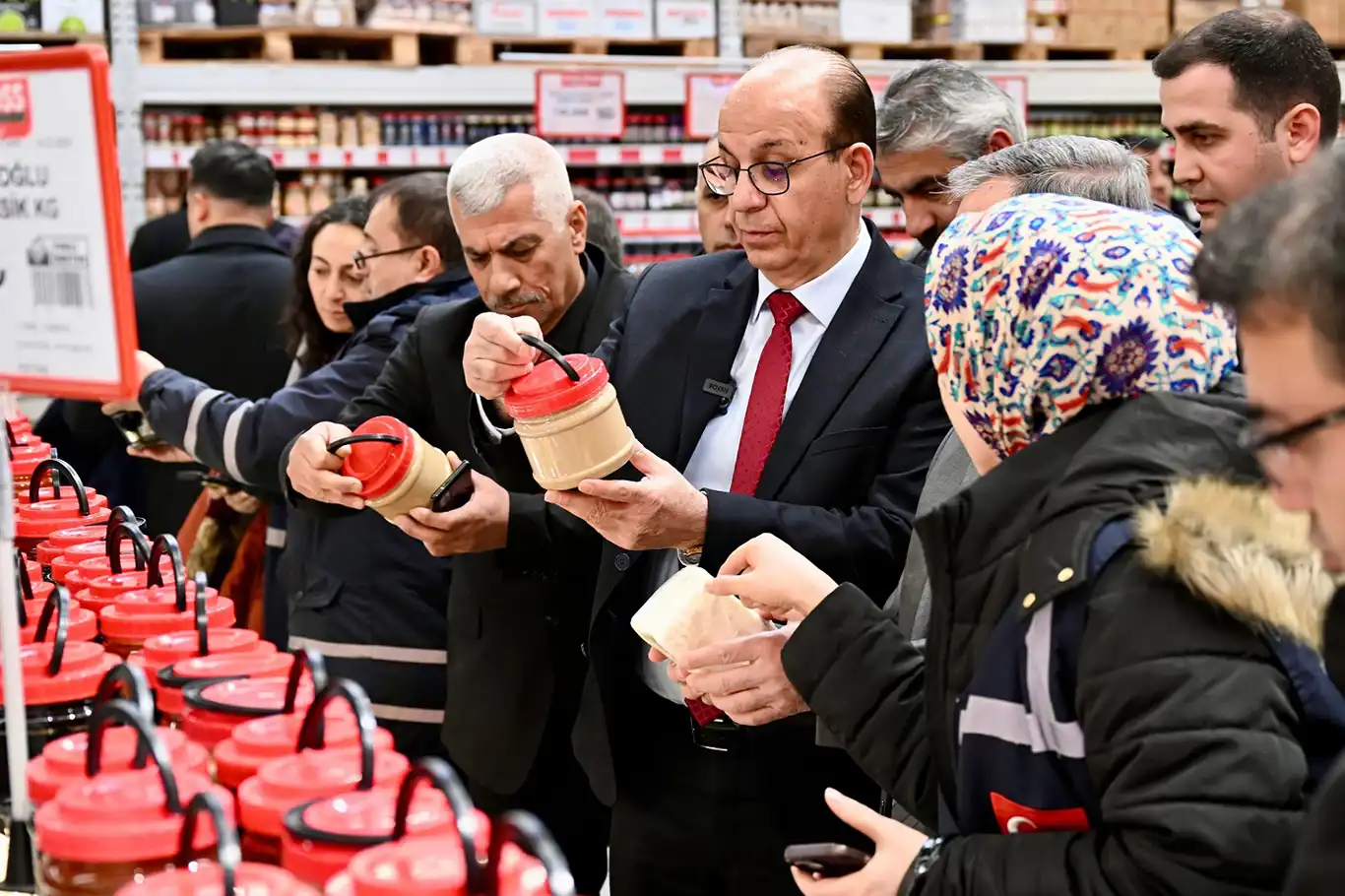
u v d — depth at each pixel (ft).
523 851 3.42
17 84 4.32
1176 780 3.30
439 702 9.10
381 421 6.71
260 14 16.57
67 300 4.38
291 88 16.52
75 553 6.77
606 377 6.05
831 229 6.86
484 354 5.98
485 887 3.26
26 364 4.51
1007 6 18.08
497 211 7.80
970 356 3.91
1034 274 3.74
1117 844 3.42
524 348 5.94
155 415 9.30
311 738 4.18
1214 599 3.34
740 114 6.73
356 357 9.05
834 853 4.01
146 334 12.69
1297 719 3.41
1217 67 7.25
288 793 3.93
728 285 7.32
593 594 7.82
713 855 6.95
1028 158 5.65
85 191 4.26
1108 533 3.54
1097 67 18.31
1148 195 5.67
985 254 3.83
